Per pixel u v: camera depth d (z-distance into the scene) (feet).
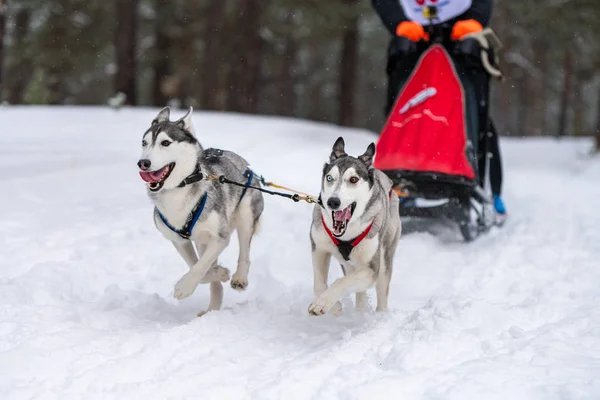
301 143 44.86
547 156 58.80
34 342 14.30
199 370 13.02
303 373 12.59
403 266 22.85
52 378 12.87
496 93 123.34
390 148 25.41
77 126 48.34
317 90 127.24
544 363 12.66
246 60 74.84
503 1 87.61
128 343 14.39
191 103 91.71
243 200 18.56
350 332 15.16
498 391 11.32
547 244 24.66
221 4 77.05
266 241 24.59
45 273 19.94
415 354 13.03
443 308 15.57
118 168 34.78
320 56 122.21
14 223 25.53
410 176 24.75
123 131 46.78
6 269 20.99
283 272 21.70
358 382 12.14
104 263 21.88
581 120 131.64
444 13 26.40
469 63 26.66
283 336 15.43
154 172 15.85
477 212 27.50
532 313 15.94
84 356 13.66
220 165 17.74
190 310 18.37
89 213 27.27
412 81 26.45
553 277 20.71
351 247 15.92
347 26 71.46
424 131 25.18
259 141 43.68
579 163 52.47
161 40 87.15
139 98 125.39
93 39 86.63
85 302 18.28
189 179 16.16
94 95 121.49
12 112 54.60
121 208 28.04
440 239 27.14
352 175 15.39
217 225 16.80
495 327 15.05
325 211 15.69
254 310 16.76
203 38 86.63
